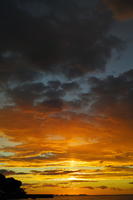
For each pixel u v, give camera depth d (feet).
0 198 640.58
